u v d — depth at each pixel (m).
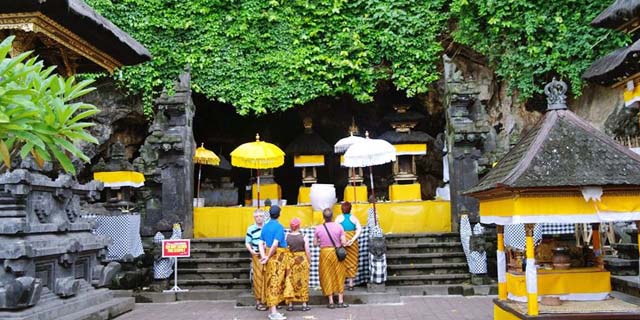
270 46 15.16
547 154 5.41
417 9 15.01
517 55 14.26
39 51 8.60
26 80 3.13
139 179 11.63
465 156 11.96
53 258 7.25
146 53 9.36
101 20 8.22
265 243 8.16
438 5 14.95
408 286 10.05
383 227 12.48
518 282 6.14
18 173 6.56
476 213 11.40
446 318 7.79
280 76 15.12
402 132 14.48
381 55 15.09
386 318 7.92
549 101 6.01
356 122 18.77
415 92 15.12
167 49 14.97
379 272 9.50
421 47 15.03
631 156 5.40
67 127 3.16
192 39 15.09
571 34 13.86
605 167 5.28
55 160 7.76
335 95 15.73
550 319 5.26
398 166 14.45
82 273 8.27
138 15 14.87
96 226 8.95
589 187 5.22
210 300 9.99
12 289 6.14
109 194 11.38
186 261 11.02
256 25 15.16
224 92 15.06
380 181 18.09
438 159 17.97
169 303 9.73
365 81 15.22
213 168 17.17
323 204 12.50
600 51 13.66
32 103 2.81
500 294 6.62
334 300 9.21
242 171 19.61
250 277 10.44
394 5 14.99
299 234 8.56
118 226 10.21
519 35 14.19
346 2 15.03
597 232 6.35
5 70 2.84
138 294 9.89
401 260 10.78
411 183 14.59
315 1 15.09
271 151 12.36
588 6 13.74
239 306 9.30
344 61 14.85
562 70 13.94
